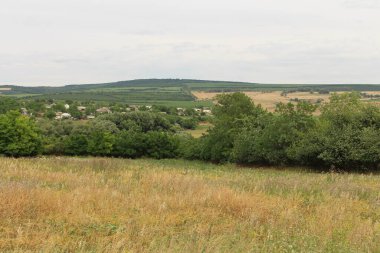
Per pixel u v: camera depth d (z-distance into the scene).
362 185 19.44
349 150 33.84
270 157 40.12
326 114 44.72
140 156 68.62
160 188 15.75
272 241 9.20
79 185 15.79
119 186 15.97
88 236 9.16
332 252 8.60
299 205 13.63
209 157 55.72
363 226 10.45
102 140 67.25
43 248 8.01
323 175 27.55
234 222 10.76
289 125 38.84
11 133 61.41
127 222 10.33
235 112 55.50
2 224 9.47
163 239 8.87
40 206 10.84
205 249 8.17
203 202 12.59
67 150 67.62
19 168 21.78
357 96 50.94
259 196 14.55
